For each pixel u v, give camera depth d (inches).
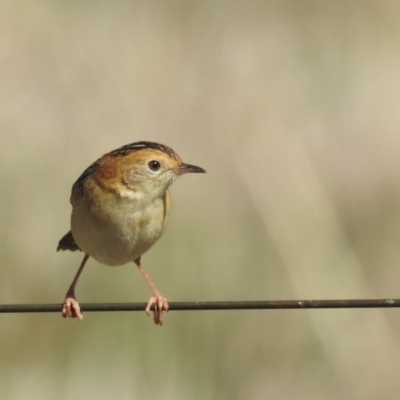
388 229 649.0
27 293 569.6
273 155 635.5
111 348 547.2
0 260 576.4
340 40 706.8
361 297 560.7
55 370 544.1
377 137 671.8
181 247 590.6
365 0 713.0
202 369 546.9
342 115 677.9
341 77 691.4
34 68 649.0
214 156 634.2
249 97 660.7
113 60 660.7
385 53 700.7
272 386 547.2
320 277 569.0
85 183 401.4
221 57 679.7
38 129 626.8
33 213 591.8
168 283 573.0
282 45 698.8
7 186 601.0
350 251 588.7
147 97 647.8
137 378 538.9
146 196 400.2
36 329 556.1
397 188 660.7
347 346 552.7
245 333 562.3
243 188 621.3
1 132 621.3
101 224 398.0
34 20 667.4
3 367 543.8
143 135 632.4
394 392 542.0
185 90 655.8
